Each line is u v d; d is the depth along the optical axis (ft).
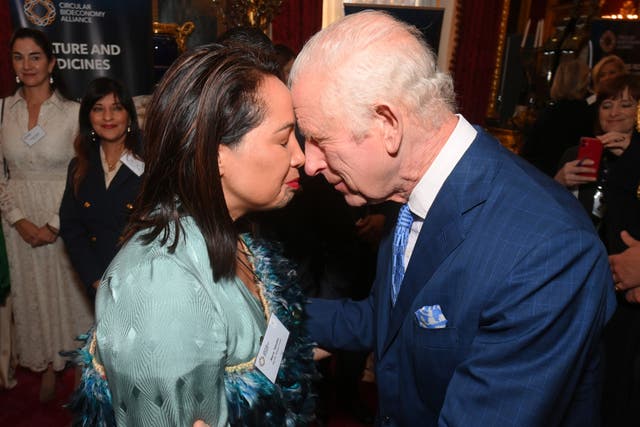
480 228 2.93
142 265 2.46
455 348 2.98
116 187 7.16
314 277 6.70
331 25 3.03
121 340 2.35
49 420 8.33
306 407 3.32
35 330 8.65
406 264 3.46
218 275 2.64
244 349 2.76
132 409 2.38
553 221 2.79
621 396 5.61
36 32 8.41
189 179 2.60
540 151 9.84
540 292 2.67
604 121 7.09
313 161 3.18
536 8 17.20
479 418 2.69
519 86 16.74
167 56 13.47
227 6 12.92
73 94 11.03
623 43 12.12
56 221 8.36
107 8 10.92
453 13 17.40
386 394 3.48
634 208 5.79
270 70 2.72
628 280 5.48
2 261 8.47
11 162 8.43
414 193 3.21
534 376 2.65
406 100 2.86
